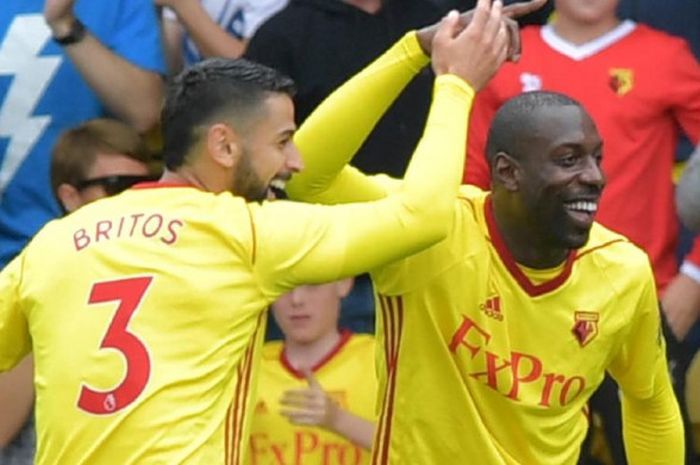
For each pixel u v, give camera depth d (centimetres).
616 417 2092
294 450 2064
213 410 1555
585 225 1658
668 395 1822
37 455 1617
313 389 2048
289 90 1606
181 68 2342
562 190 1647
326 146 1652
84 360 1553
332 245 1546
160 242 1561
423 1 2230
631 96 2203
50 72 2259
